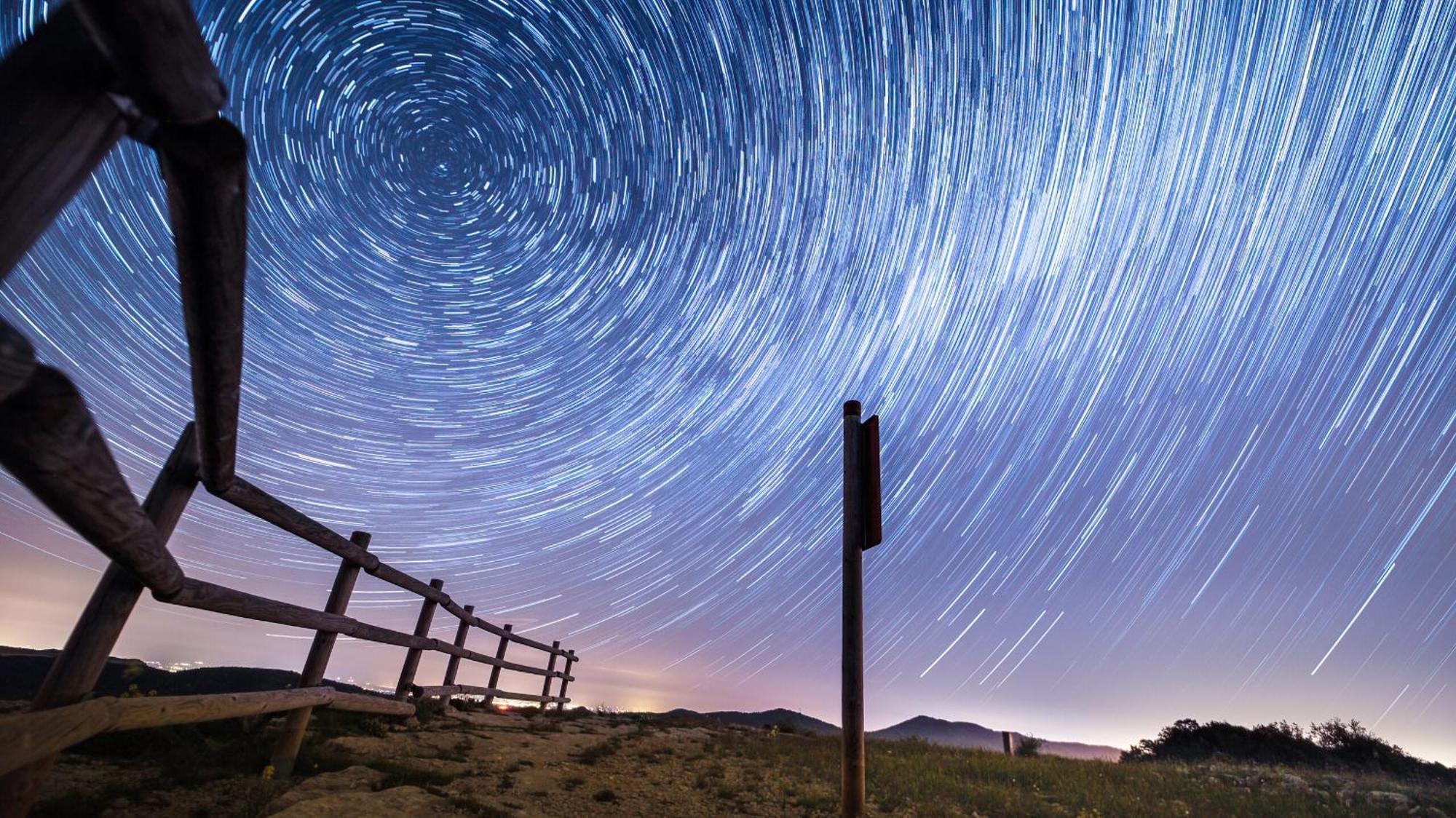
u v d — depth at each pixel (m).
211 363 1.54
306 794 3.49
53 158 0.56
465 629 7.83
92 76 0.60
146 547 1.75
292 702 3.38
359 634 4.38
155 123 0.71
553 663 11.91
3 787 1.98
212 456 2.29
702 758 6.62
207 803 3.23
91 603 2.26
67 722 1.69
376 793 3.64
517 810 3.80
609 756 6.22
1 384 0.58
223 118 0.77
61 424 0.76
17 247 0.52
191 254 1.04
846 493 4.80
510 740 6.38
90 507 1.09
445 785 4.15
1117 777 7.82
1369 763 13.29
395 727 6.04
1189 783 7.67
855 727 4.33
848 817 4.18
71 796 3.01
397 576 5.02
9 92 0.54
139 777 3.50
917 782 6.10
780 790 5.30
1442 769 12.81
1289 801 6.90
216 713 2.65
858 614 4.54
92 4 0.51
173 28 0.57
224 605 2.70
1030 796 6.09
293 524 3.35
